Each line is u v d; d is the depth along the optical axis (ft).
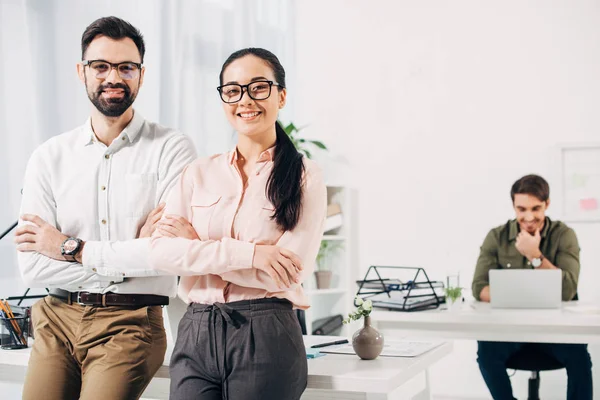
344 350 7.21
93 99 6.83
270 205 5.86
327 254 16.03
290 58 16.99
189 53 13.74
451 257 15.47
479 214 15.28
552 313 9.85
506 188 15.06
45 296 7.34
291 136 15.69
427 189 15.71
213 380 5.69
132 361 6.38
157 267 5.86
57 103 10.71
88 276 6.59
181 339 5.82
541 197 12.34
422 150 15.79
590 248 14.42
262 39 16.07
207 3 14.33
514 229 12.68
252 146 6.11
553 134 14.75
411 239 15.83
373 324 10.27
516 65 15.05
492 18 15.25
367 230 16.24
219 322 5.64
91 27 6.81
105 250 6.51
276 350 5.55
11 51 10.09
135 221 6.95
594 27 14.52
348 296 15.79
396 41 16.08
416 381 6.92
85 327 6.60
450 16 15.61
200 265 5.66
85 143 7.06
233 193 5.98
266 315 5.62
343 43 16.61
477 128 15.33
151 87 12.62
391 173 16.06
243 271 5.61
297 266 5.63
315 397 6.28
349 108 16.51
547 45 14.83
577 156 14.55
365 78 16.38
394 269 15.97
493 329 9.85
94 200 6.94
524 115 14.97
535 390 11.95
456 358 15.11
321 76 16.80
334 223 15.69
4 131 9.94
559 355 11.41
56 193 6.98
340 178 16.53
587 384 11.31
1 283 9.89
